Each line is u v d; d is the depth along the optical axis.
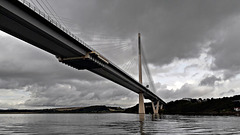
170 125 55.03
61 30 52.31
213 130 41.06
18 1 40.28
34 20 45.59
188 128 45.38
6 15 41.41
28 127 54.56
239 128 45.97
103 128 46.81
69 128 48.75
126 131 39.09
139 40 171.75
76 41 59.91
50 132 39.91
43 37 51.84
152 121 76.56
